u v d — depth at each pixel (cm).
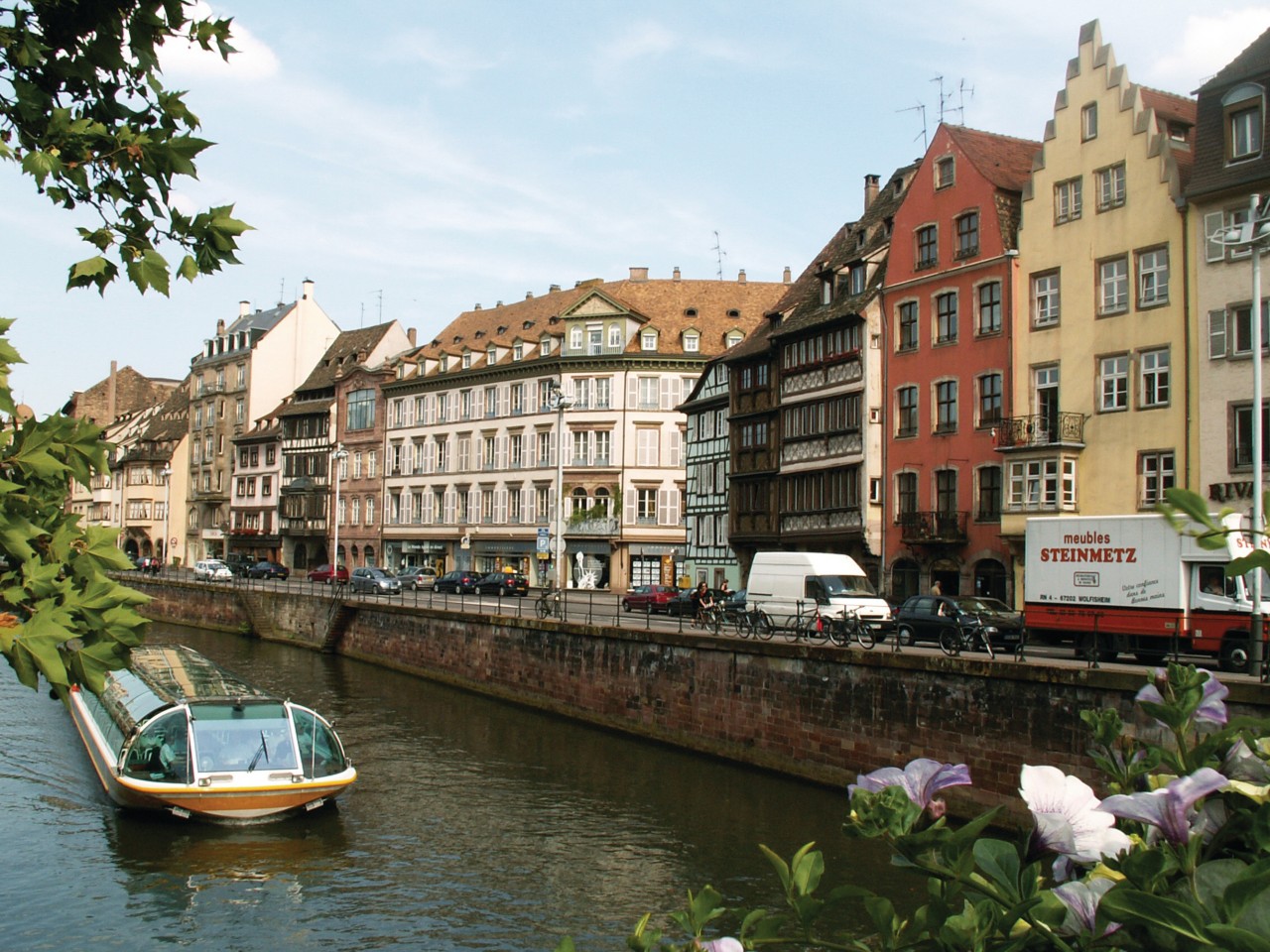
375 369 8269
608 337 6800
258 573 7519
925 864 238
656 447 6681
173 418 10806
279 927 1467
